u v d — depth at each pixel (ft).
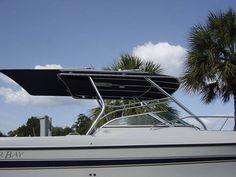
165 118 26.40
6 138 23.85
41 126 29.01
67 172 23.98
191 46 45.68
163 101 28.76
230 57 44.60
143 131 25.81
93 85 26.78
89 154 24.12
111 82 27.48
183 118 26.58
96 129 26.32
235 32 45.09
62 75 26.61
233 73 43.55
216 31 45.29
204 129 26.40
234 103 44.80
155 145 24.41
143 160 24.32
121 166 24.21
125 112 36.01
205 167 24.66
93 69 26.78
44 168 23.86
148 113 26.50
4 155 23.76
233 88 44.50
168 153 24.47
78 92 29.35
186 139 24.71
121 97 29.86
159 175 24.35
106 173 24.14
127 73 26.68
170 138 24.68
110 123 26.18
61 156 23.99
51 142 23.99
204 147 24.72
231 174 24.86
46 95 30.91
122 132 25.84
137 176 24.26
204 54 45.21
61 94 30.63
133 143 24.35
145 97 29.89
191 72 45.11
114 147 24.25
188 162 24.56
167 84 27.96
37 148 23.88
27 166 23.79
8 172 23.73
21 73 27.20
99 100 28.14
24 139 23.90
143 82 27.45
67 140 24.11
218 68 44.01
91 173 24.08
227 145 24.90
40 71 26.86
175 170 24.45
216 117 26.81
